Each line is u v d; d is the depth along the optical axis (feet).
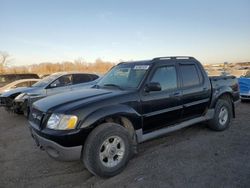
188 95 15.62
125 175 11.68
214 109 17.69
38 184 11.19
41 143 11.51
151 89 13.05
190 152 14.20
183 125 15.58
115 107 11.85
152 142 16.20
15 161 14.03
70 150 10.66
